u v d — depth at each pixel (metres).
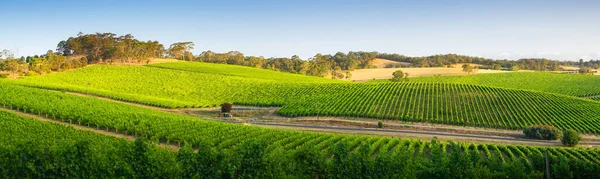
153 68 139.75
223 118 78.25
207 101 97.81
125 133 48.31
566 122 73.25
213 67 157.25
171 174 20.92
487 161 27.95
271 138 47.44
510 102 87.69
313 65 195.38
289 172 21.62
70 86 100.56
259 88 112.38
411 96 93.25
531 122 74.06
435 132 68.00
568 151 47.72
